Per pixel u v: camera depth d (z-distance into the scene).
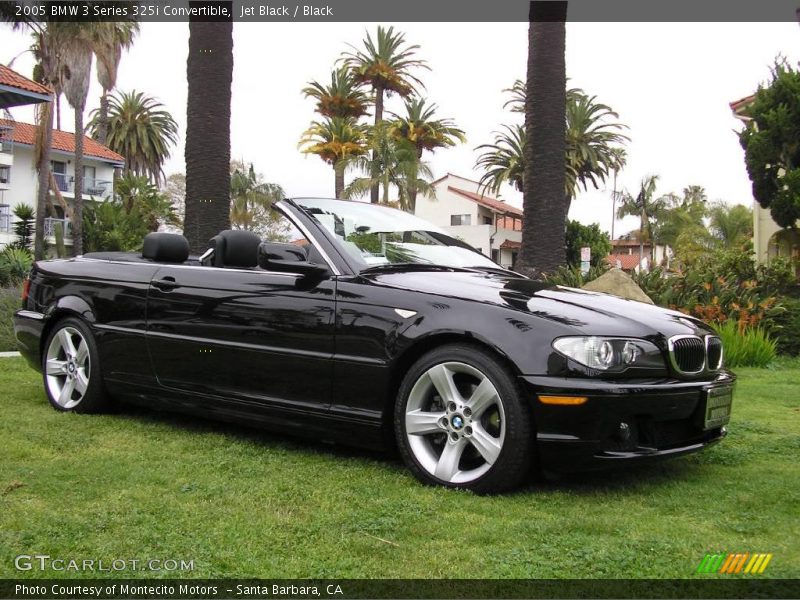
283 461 4.01
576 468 3.41
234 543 2.82
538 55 10.62
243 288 4.28
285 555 2.73
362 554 2.75
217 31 10.59
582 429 3.34
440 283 3.88
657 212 76.62
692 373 3.67
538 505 3.37
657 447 3.56
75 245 34.53
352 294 3.91
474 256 4.85
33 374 6.74
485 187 49.22
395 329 3.73
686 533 3.01
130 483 3.53
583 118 44.78
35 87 23.20
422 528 3.02
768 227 19.88
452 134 46.25
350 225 4.43
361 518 3.12
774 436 4.86
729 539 2.94
